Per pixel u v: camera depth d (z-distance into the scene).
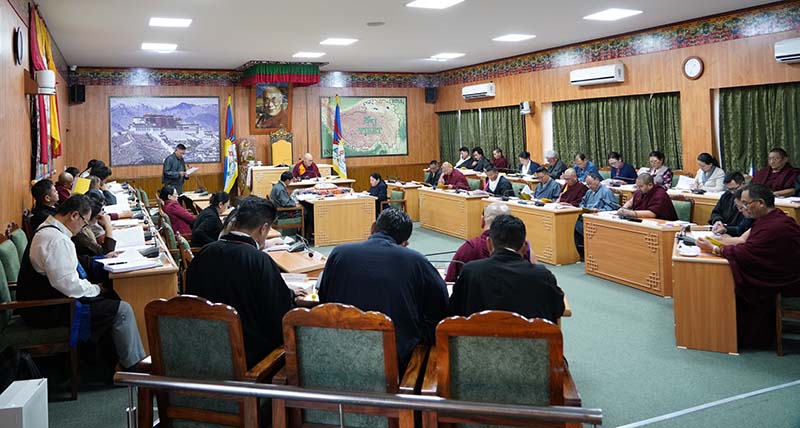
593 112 10.96
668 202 6.37
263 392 2.14
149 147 12.89
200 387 2.21
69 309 3.51
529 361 2.04
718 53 8.57
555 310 2.52
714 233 5.04
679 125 9.45
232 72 13.39
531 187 10.57
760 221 4.07
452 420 2.16
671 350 4.27
